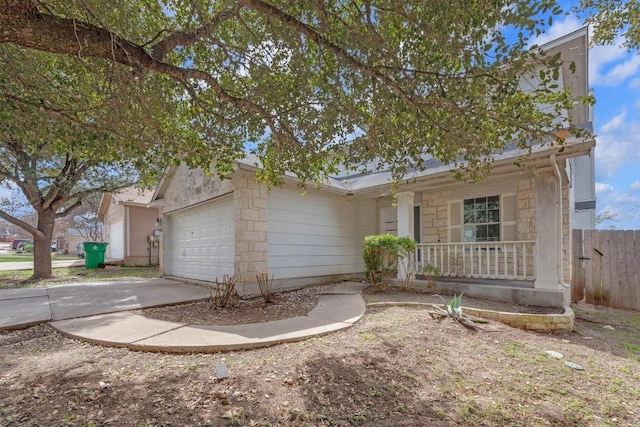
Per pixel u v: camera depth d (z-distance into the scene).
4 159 7.21
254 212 7.72
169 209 11.55
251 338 4.18
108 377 3.21
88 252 15.80
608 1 4.92
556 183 6.35
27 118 3.35
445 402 2.92
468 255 8.66
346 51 3.13
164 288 8.70
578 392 3.20
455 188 8.83
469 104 3.03
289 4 3.12
